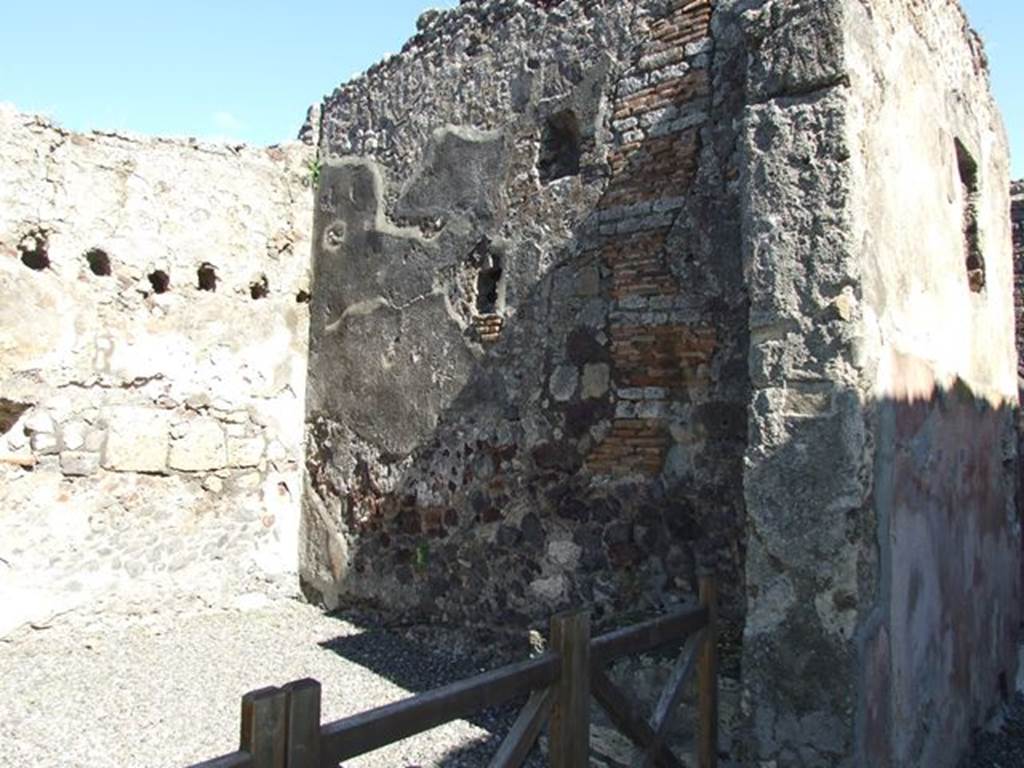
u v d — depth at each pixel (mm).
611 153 4297
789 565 2848
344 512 5707
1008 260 5477
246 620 5547
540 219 4605
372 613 5430
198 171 5754
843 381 2811
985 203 4820
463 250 5027
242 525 5820
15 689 4219
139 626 5328
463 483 4887
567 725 2307
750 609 2928
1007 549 5020
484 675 2105
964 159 4613
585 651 2381
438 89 5316
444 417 5039
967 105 4594
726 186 3816
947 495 3803
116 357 5344
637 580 3984
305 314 6203
